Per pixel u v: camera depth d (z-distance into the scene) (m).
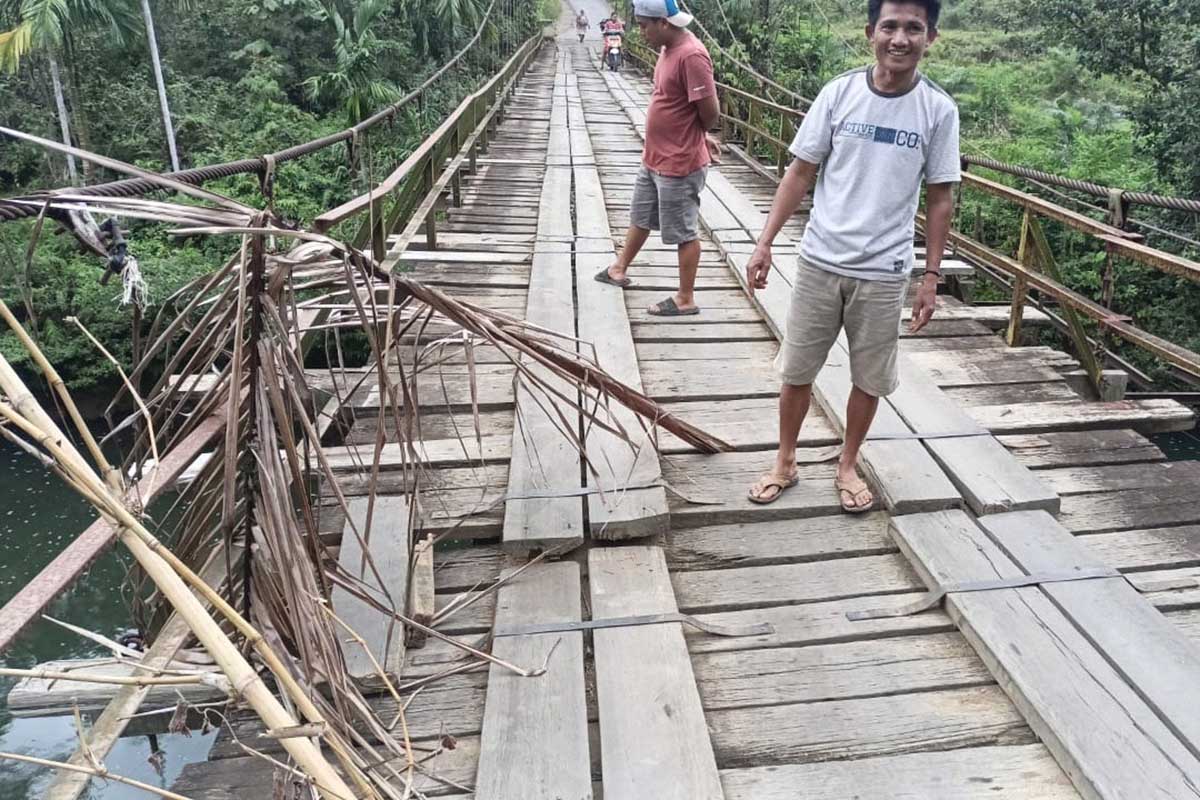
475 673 2.17
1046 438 3.26
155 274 8.46
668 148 4.02
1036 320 4.65
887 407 3.32
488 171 8.48
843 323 2.53
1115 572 2.38
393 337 2.13
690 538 2.66
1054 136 14.99
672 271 5.12
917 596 2.41
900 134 2.29
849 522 2.72
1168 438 8.27
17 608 1.18
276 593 1.81
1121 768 1.78
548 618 2.27
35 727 5.70
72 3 12.03
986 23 25.31
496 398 3.41
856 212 2.38
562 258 5.18
